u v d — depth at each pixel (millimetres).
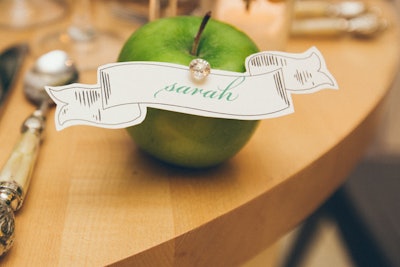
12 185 365
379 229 643
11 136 433
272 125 467
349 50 606
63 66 474
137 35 393
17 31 585
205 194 397
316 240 900
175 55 381
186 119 372
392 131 1127
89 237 362
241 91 378
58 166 408
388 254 620
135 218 376
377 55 601
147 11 624
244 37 397
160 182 403
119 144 433
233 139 385
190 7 565
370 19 630
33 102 469
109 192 392
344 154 475
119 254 354
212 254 394
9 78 489
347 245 674
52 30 593
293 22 609
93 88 369
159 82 374
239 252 413
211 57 386
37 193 386
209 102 370
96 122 361
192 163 398
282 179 413
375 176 718
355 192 688
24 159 389
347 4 652
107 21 626
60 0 660
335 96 517
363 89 533
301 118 480
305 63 402
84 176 402
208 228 380
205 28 396
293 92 389
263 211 411
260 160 428
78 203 382
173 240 367
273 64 393
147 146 395
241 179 410
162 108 367
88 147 427
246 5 520
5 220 340
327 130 468
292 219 446
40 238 358
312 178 441
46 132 438
